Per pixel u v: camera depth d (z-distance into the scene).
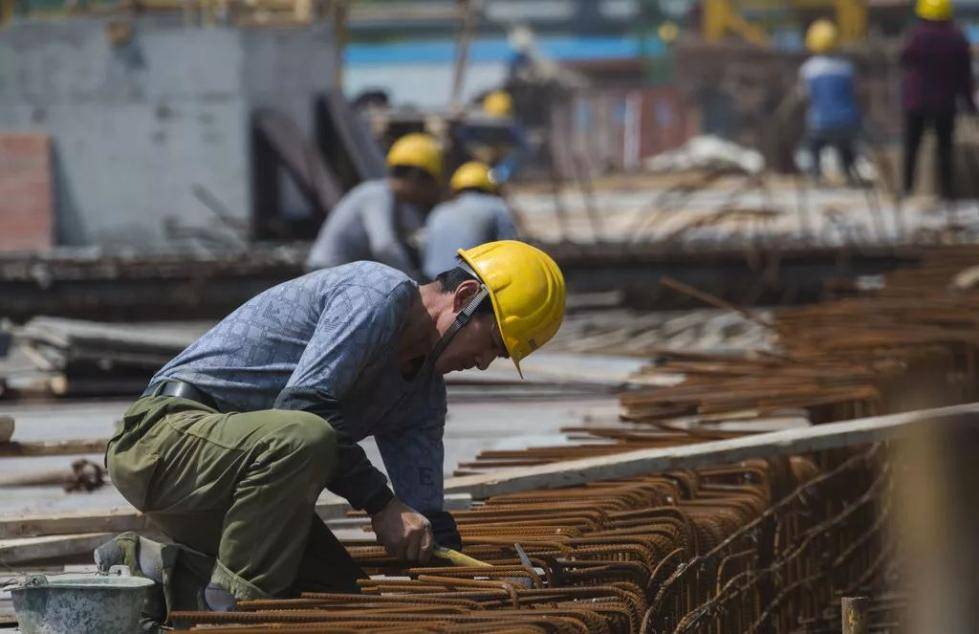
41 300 43.28
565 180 97.62
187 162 53.62
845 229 47.94
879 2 114.00
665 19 154.62
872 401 21.56
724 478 18.67
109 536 15.95
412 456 14.27
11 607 14.24
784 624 18.33
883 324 27.81
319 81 56.25
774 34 127.25
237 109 53.53
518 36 123.31
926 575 15.10
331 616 11.94
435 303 13.59
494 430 23.25
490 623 11.67
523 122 117.88
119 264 43.41
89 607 12.63
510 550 14.09
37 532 15.95
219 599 12.91
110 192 53.75
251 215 53.78
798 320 28.58
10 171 53.12
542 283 13.64
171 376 13.50
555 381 27.39
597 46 158.88
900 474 21.25
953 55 56.56
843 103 69.56
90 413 26.66
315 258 33.69
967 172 66.19
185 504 13.12
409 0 151.00
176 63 53.47
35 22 53.19
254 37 54.16
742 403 21.12
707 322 36.88
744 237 46.88
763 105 112.06
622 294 44.53
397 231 33.53
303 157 53.94
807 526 19.42
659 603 13.54
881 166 68.81
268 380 13.41
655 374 26.28
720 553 15.62
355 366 13.07
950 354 25.48
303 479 12.76
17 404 28.44
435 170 33.53
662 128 126.94
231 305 43.97
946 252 40.53
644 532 14.60
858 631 13.23
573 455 18.72
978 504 15.05
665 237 47.06
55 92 53.38
